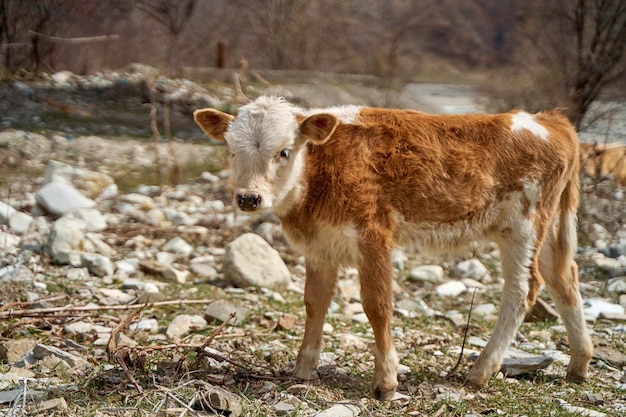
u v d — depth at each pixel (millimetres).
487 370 7082
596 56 17328
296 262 11250
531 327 9180
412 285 10797
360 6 35312
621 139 16797
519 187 7105
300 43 27984
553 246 7547
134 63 22922
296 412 6168
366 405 6574
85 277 9969
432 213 6957
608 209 13742
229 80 22125
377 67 26656
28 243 10766
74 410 6070
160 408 6062
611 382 7523
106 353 7383
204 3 27844
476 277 11188
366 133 6891
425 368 7613
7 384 6512
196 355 7184
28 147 15031
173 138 16828
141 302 9195
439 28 42156
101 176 13383
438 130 7031
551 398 6934
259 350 7875
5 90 18688
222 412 6098
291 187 6691
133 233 11688
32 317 8375
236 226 12094
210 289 9930
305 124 6621
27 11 21047
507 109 18797
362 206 6699
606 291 10625
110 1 23812
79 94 19312
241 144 6543
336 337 8484
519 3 23891
